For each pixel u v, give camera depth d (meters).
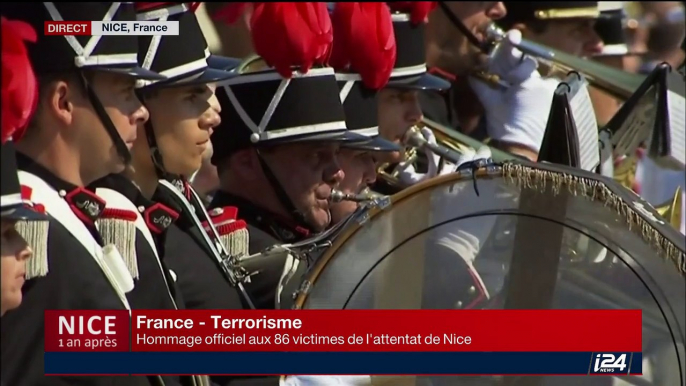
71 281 12.12
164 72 14.18
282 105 16.03
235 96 16.16
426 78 18.59
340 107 16.27
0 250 11.13
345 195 16.38
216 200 16.45
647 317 11.54
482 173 12.02
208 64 15.76
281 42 15.62
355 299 12.25
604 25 25.09
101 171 12.82
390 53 16.98
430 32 21.25
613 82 20.36
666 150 17.81
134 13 12.96
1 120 10.88
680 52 28.08
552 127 14.16
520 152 20.52
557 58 20.78
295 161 16.20
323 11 15.83
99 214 12.80
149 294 13.27
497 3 21.20
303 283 12.29
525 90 20.64
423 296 12.17
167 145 14.41
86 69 12.55
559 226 11.84
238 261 14.79
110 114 12.76
